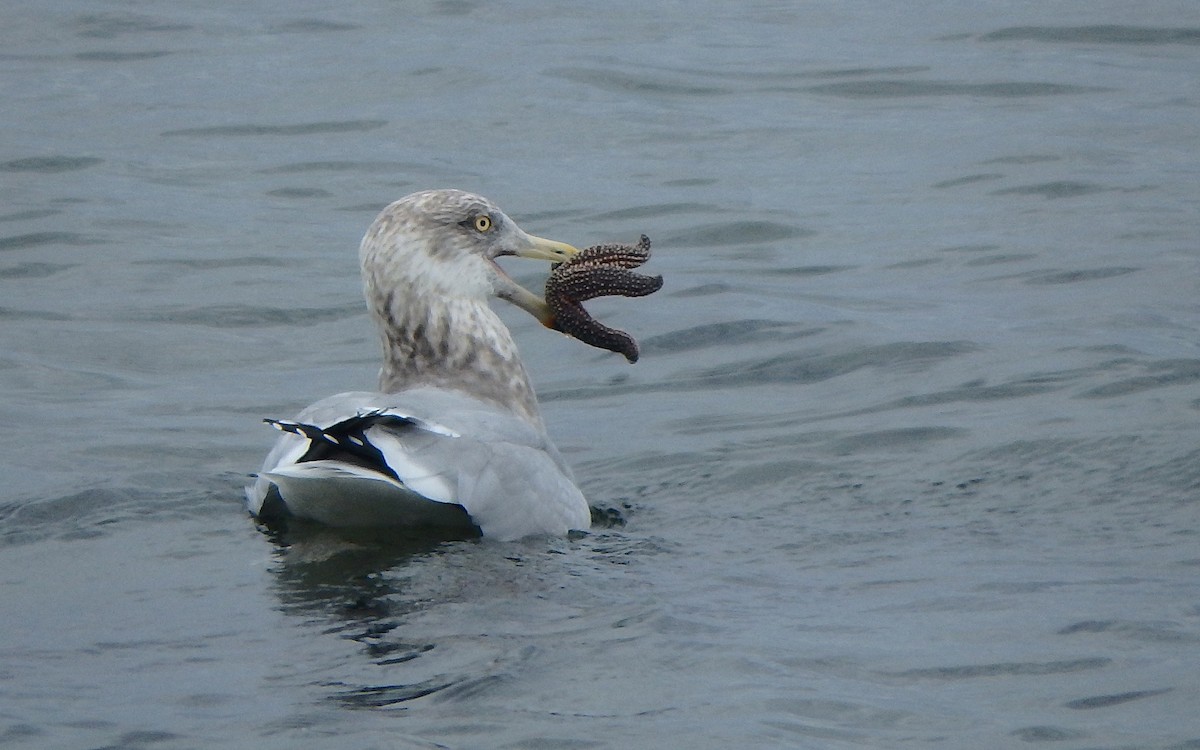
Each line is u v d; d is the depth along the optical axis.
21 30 31.67
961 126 25.16
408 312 11.95
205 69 29.09
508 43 30.80
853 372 15.68
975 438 13.48
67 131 25.16
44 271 19.02
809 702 8.34
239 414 14.80
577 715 8.12
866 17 33.19
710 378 15.80
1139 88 27.03
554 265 12.34
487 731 7.94
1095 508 11.77
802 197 21.92
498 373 12.00
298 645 9.02
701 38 31.44
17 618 9.56
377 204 21.91
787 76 28.41
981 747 7.90
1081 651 8.99
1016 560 10.62
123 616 9.55
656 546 10.95
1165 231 19.77
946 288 18.17
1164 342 15.80
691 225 20.81
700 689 8.48
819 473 12.94
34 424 14.31
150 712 8.17
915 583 10.16
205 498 11.98
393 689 8.43
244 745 7.81
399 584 9.94
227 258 19.47
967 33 31.09
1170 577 10.19
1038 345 15.94
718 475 13.07
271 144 24.66
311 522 11.21
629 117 26.03
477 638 9.11
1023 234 19.97
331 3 34.66
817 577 10.30
